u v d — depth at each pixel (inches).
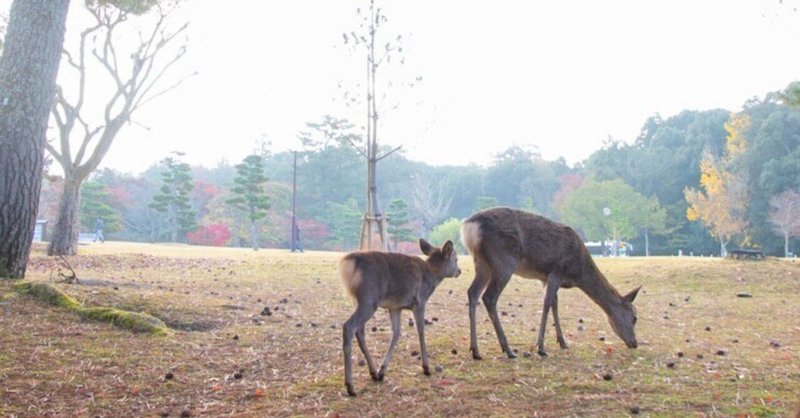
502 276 296.8
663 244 2420.0
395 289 248.8
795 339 349.4
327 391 230.7
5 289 345.7
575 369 265.4
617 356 293.9
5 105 392.2
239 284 544.7
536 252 305.6
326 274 661.3
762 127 2119.8
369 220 684.7
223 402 217.5
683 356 295.6
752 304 509.7
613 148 2743.6
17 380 226.8
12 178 390.3
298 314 385.7
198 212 2493.8
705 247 2321.6
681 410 208.1
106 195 2118.6
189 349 284.4
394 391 231.0
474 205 2787.9
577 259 312.3
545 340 332.5
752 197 2074.3
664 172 2541.8
